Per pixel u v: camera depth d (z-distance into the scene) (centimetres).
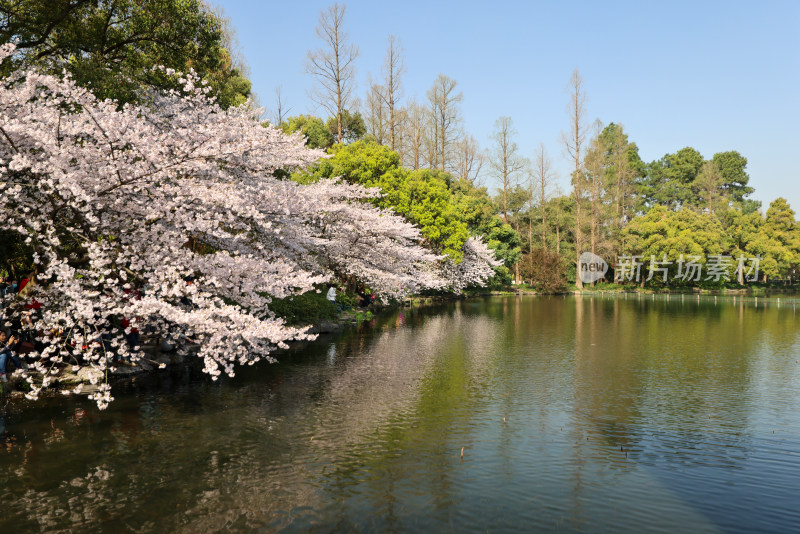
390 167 3628
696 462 853
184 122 1149
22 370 1127
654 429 1016
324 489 737
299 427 995
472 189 6662
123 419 1003
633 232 7138
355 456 859
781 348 2000
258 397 1190
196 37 1903
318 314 2342
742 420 1073
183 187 1073
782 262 6762
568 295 6150
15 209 1016
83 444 875
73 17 1598
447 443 927
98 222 1027
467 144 7662
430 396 1239
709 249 6512
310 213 1438
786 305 4509
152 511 664
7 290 1198
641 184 10275
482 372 1518
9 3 1507
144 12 1761
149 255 1054
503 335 2369
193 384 1284
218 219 1105
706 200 9712
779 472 812
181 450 863
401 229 2820
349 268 2611
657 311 3841
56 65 1445
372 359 1697
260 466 810
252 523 640
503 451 894
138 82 1528
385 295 3130
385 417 1071
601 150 8000
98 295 1055
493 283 6419
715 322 3016
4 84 1054
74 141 1091
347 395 1234
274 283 1081
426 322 2916
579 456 874
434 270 4562
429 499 712
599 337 2319
